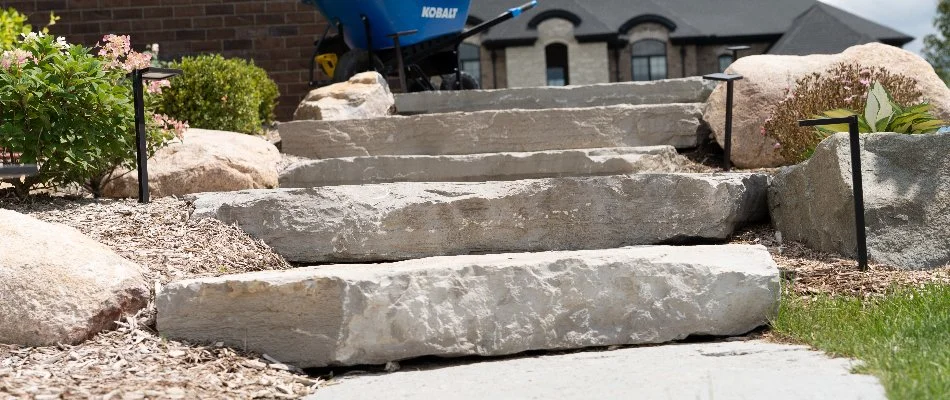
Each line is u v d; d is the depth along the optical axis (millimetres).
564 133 6980
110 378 3316
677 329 3850
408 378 3518
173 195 5863
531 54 29562
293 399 3332
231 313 3730
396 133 7145
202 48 10188
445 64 9609
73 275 3740
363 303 3617
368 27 8742
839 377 2980
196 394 3227
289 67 10180
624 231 5020
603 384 3143
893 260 4566
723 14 31766
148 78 5645
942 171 4734
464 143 7059
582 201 5008
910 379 2771
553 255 4086
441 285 3725
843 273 4453
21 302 3619
